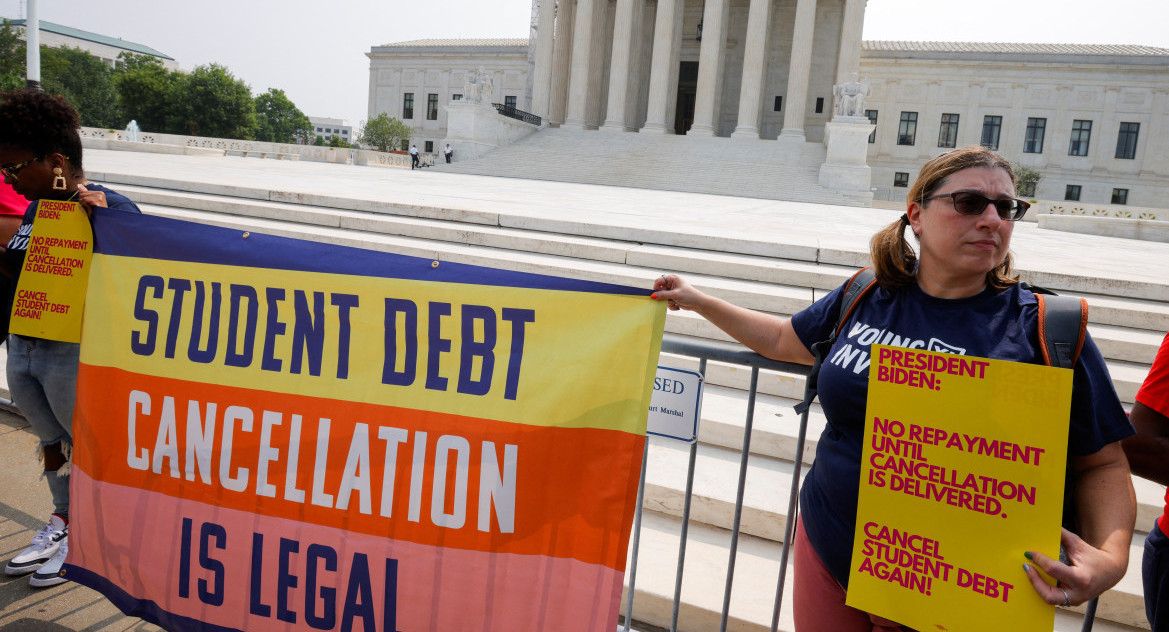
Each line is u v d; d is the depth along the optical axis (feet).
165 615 8.87
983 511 5.82
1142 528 12.08
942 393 5.90
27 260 9.91
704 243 24.76
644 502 13.00
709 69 134.62
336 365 8.28
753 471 13.53
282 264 8.45
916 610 6.11
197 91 241.35
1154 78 167.94
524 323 7.79
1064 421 5.48
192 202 30.09
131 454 9.02
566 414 7.69
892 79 183.11
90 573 9.24
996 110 177.99
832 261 23.16
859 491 6.29
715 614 10.33
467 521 7.93
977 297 6.11
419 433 8.02
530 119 140.67
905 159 183.62
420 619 8.05
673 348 8.47
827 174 102.42
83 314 9.63
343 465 8.23
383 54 231.91
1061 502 5.52
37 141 9.60
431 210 28.04
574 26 151.94
